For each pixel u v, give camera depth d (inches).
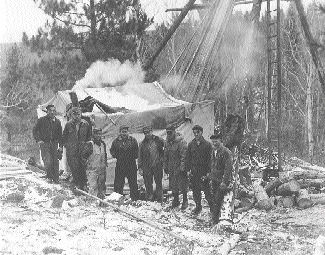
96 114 502.3
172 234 324.5
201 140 421.7
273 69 1301.7
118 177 478.6
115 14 796.0
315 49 675.4
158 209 441.4
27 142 1284.4
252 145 756.0
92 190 427.5
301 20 685.9
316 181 531.2
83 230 306.8
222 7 681.0
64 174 507.2
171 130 450.3
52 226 303.4
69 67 815.7
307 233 382.3
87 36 810.8
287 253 318.0
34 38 817.5
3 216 312.7
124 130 473.4
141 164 476.1
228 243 324.5
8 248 242.4
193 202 490.6
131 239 302.7
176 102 590.9
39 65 829.2
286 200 488.7
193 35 717.3
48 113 452.8
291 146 1354.6
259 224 418.6
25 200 375.2
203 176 415.5
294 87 1605.6
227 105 799.7
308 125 1257.4
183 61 702.5
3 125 1291.8
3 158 553.3
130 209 419.5
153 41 1288.1
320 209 467.5
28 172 461.4
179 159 447.8
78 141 440.5
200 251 302.4
